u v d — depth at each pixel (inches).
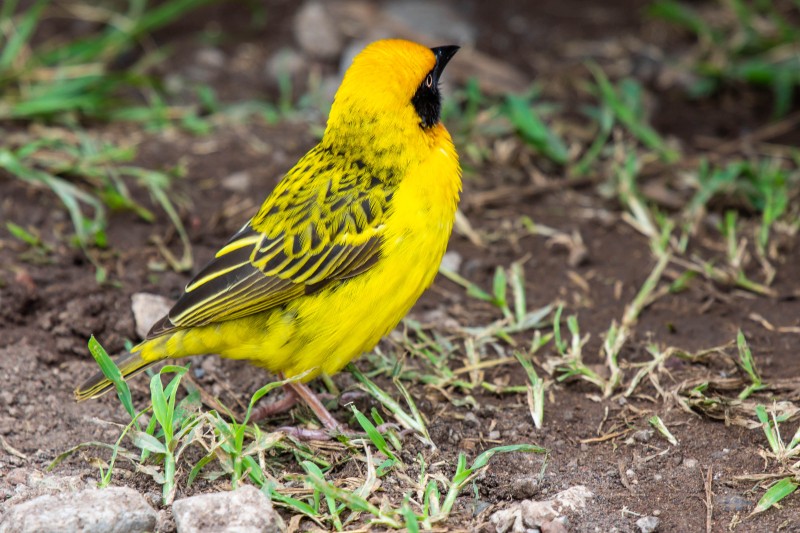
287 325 364.5
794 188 545.6
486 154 581.3
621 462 364.2
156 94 637.3
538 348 437.7
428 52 376.5
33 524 301.9
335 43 676.1
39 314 446.0
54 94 595.5
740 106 646.5
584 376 414.0
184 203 524.7
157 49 689.6
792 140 603.2
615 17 735.1
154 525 317.4
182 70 668.7
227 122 610.2
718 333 444.1
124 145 575.5
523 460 366.9
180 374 358.6
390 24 696.4
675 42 703.7
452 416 394.0
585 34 713.6
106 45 647.8
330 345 367.9
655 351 422.6
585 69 672.4
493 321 462.0
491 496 350.3
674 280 484.1
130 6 723.4
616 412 395.5
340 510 331.9
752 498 342.0
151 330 365.7
